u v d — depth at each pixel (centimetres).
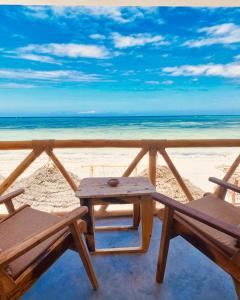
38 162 934
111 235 206
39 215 154
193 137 1780
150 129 1931
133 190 171
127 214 240
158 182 528
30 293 139
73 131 1955
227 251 107
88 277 141
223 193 173
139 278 151
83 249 129
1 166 912
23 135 1859
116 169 866
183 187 233
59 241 122
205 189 631
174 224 137
